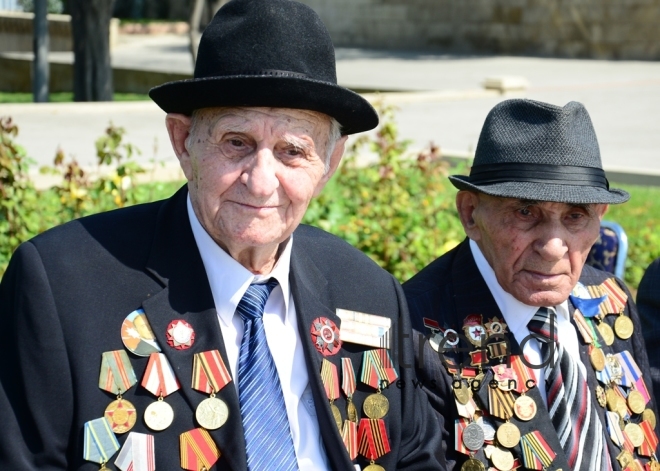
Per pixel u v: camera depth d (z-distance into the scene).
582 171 2.59
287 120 2.11
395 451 2.38
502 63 25.14
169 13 36.72
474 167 2.71
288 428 2.20
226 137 2.12
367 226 5.50
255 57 2.10
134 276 2.20
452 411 2.65
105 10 17.45
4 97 21.06
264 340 2.24
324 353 2.34
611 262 3.85
